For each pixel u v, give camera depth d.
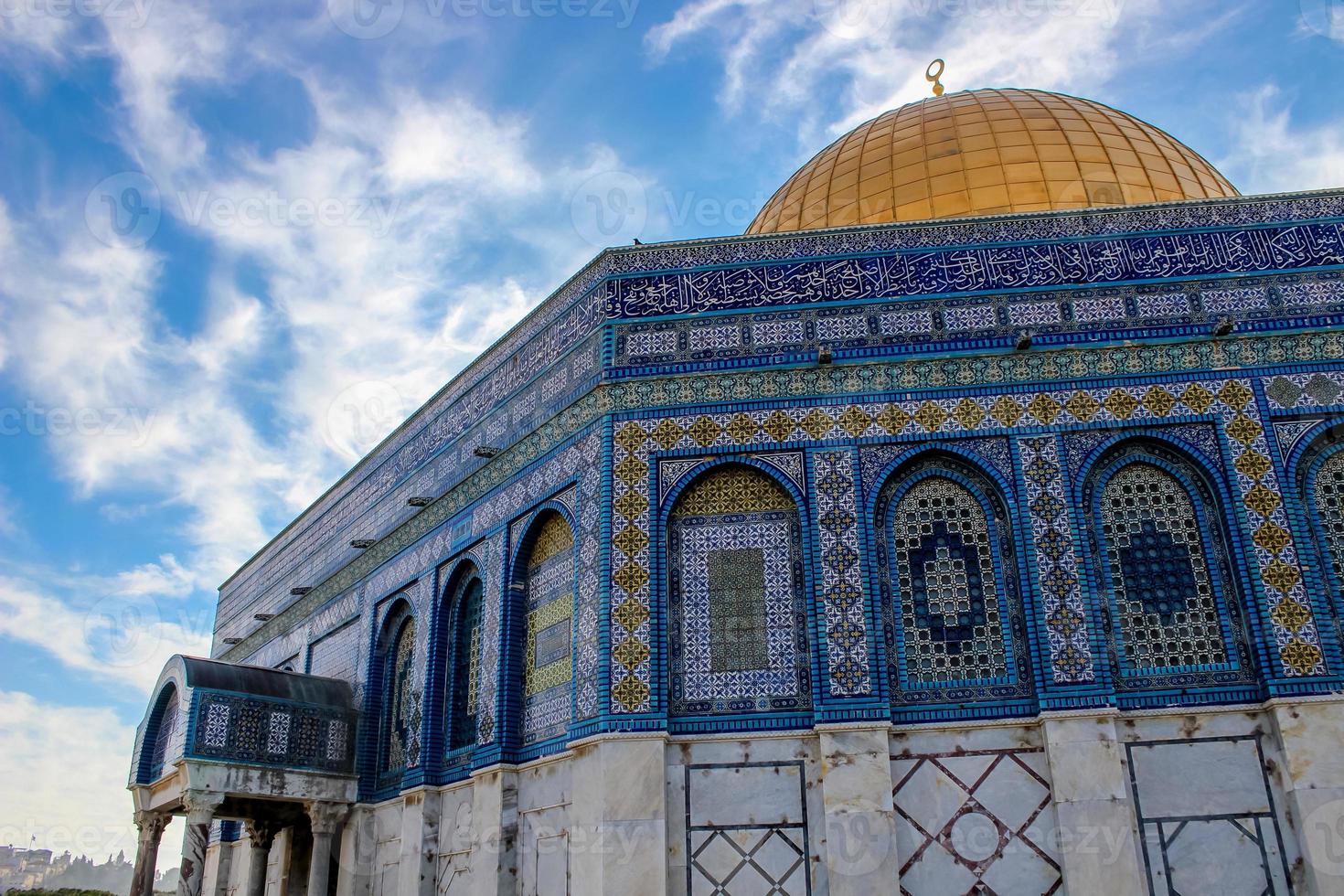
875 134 21.48
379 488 22.55
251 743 19.23
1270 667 13.30
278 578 27.47
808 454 14.98
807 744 13.75
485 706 16.84
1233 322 15.05
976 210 18.80
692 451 15.22
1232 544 14.02
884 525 14.70
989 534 14.55
